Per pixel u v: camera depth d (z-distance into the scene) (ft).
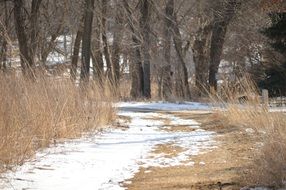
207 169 36.58
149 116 77.71
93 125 54.60
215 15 150.51
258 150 39.78
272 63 135.33
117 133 54.75
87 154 41.47
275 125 43.37
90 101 57.00
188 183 32.35
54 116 46.62
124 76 175.73
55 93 50.52
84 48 107.65
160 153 43.09
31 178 32.50
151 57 145.07
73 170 35.42
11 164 35.55
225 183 32.12
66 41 156.66
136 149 44.86
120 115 74.43
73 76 59.72
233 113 60.29
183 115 80.02
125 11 143.64
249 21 150.30
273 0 98.32
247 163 37.52
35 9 112.37
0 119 36.17
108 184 31.81
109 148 44.96
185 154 42.55
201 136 53.31
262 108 52.65
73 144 45.73
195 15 159.33
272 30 103.71
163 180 33.30
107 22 158.51
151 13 144.66
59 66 62.90
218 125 61.72
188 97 137.59
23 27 99.45
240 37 167.43
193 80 194.08
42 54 116.06
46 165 36.52
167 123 67.05
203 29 159.33
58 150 42.29
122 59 192.75
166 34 150.10
